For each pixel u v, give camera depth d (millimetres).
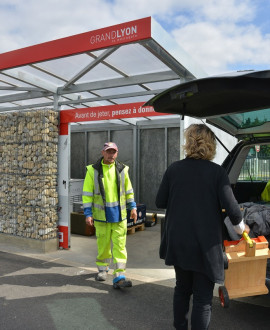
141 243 6062
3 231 5840
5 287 3854
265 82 2156
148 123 8391
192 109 2959
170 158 8242
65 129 5488
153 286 3926
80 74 4852
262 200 4258
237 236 2992
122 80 5043
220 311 3256
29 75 5125
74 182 7172
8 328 2914
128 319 3111
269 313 3227
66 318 3113
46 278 4164
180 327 2443
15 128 5664
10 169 5746
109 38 3830
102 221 3895
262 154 4312
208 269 2221
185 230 2303
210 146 2445
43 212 5332
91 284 3975
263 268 2719
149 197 8484
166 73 4699
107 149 3873
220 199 2307
